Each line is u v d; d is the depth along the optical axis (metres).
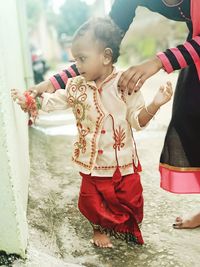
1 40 1.62
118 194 1.98
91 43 1.77
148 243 2.12
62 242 2.12
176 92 2.01
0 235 1.62
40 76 9.52
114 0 2.06
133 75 1.75
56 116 5.70
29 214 2.19
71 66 2.08
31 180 2.75
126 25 2.06
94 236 2.10
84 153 1.95
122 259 1.98
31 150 3.58
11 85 1.96
